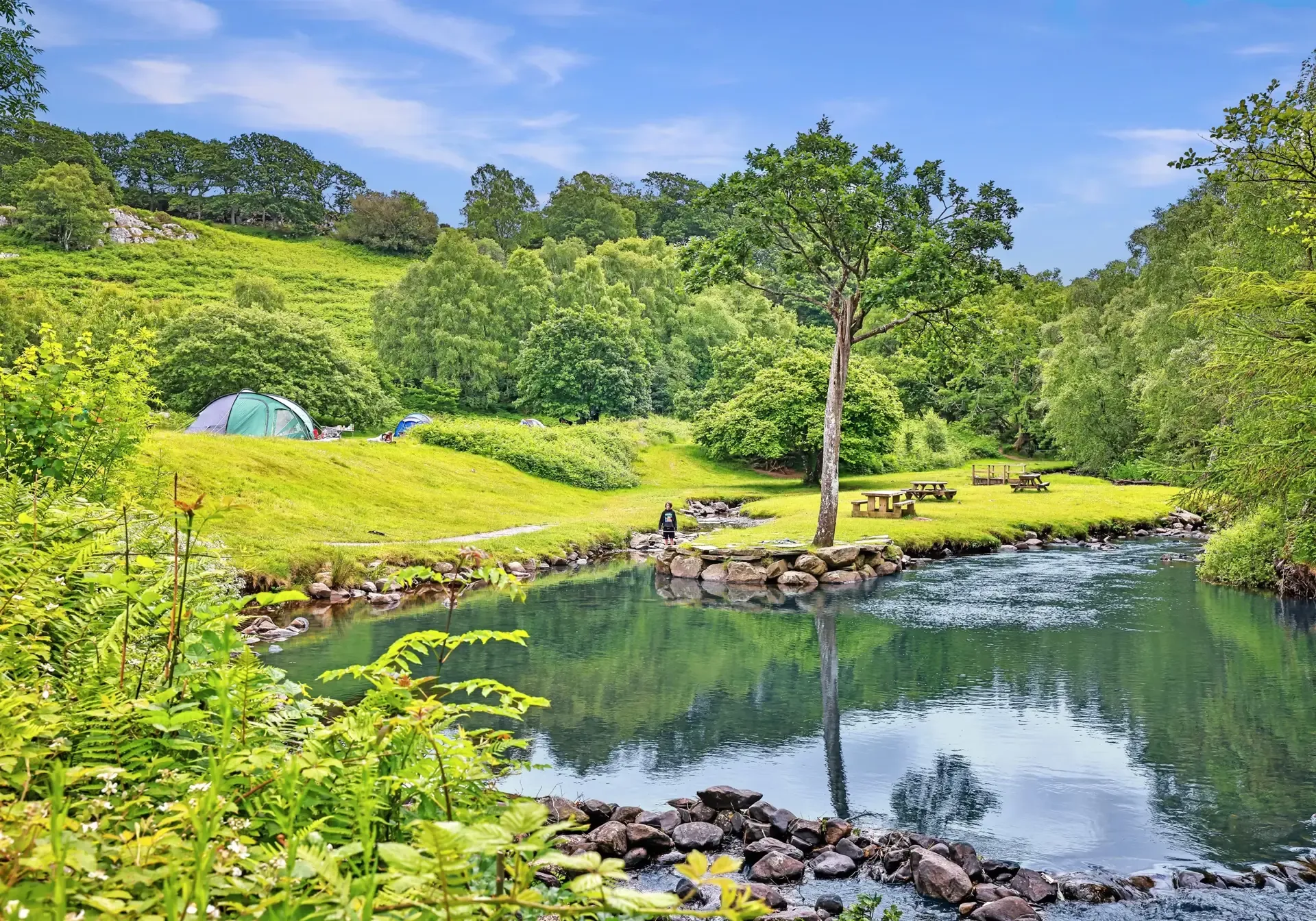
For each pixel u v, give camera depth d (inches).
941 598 894.4
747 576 996.6
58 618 165.0
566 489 1916.8
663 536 1338.6
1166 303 2012.8
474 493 1578.5
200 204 7194.9
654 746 441.4
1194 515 1531.7
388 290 3789.4
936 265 999.6
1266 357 807.7
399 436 2009.1
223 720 135.3
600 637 707.4
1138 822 351.3
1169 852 324.8
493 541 1115.9
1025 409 3166.8
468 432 1958.7
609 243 4598.9
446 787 133.3
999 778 399.5
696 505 1902.1
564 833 322.7
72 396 484.4
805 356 2354.8
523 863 101.3
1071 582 983.6
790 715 498.6
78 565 170.4
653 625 760.3
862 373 2335.1
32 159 5905.5
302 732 149.9
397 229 6963.6
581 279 3826.3
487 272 3764.8
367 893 89.8
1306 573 866.1
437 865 87.4
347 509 1213.1
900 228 1067.3
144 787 124.3
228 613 151.4
